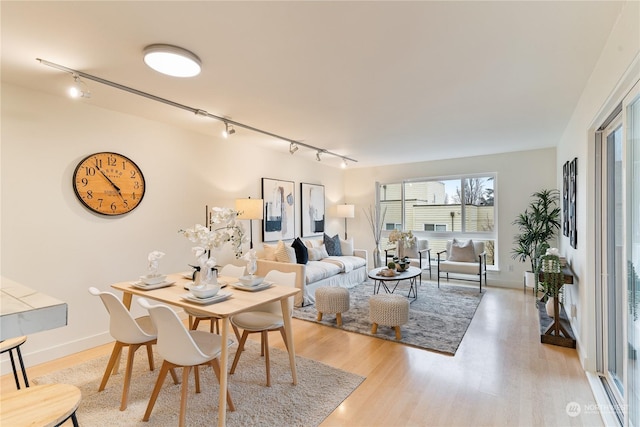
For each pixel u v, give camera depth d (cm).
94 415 204
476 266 525
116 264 331
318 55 214
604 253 248
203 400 221
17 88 266
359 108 323
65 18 171
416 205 675
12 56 214
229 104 310
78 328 301
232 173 464
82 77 245
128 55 213
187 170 402
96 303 314
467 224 618
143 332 212
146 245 357
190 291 227
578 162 302
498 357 284
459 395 226
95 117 315
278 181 547
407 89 274
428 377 251
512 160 561
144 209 356
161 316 178
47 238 283
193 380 248
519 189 556
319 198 656
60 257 291
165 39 193
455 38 194
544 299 427
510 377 249
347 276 557
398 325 327
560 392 228
